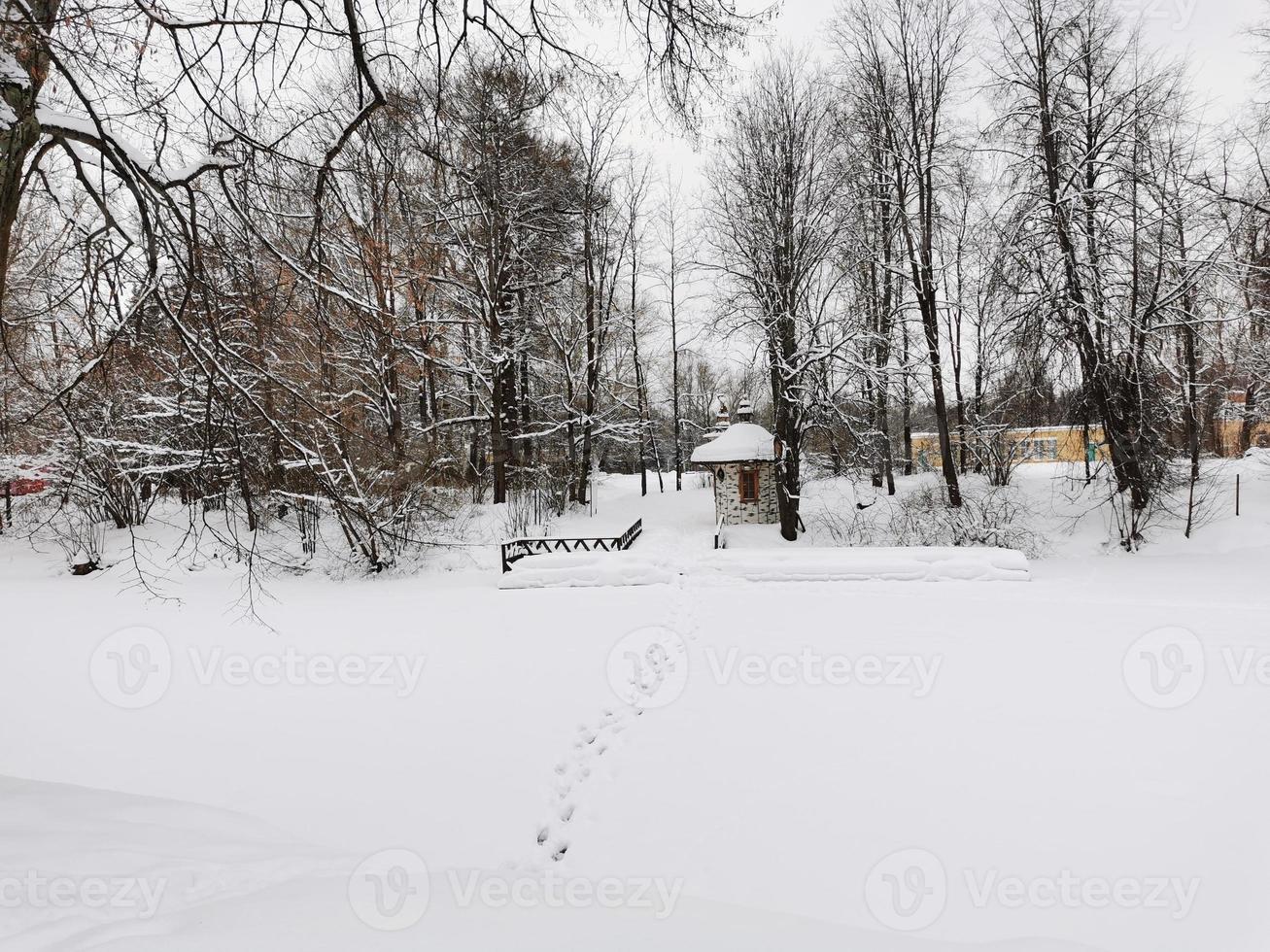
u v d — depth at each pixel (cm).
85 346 537
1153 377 1583
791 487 1966
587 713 736
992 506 1664
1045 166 1642
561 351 2573
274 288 493
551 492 2459
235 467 548
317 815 541
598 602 1272
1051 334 1580
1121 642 890
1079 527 1677
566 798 566
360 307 495
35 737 712
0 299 378
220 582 1608
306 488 1228
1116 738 614
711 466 2425
